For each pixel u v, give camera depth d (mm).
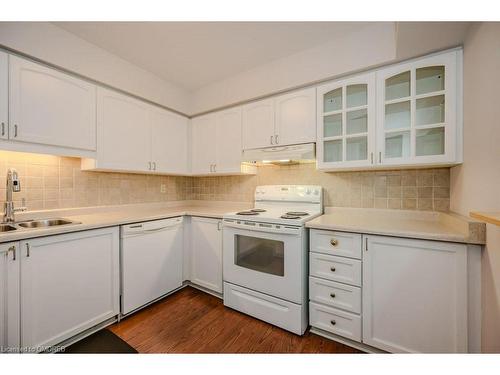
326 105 1949
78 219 1830
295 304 1650
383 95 1652
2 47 1426
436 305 1251
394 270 1363
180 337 1617
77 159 2082
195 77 2434
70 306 1506
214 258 2205
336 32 1729
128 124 2146
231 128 2451
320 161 1912
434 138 1575
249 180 2730
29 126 1521
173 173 2621
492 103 1049
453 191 1624
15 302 1274
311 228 1655
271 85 2139
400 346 1348
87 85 1842
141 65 2189
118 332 1668
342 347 1517
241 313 1933
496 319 993
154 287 2055
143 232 1963
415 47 1440
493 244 1025
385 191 1946
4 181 1677
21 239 1288
